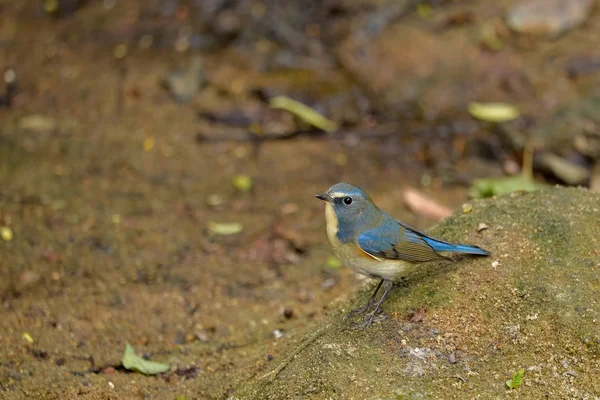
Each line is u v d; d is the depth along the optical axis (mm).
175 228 11734
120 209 12031
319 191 13023
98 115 14281
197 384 8469
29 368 8602
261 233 11883
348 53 15578
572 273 7730
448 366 7266
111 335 9391
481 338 7496
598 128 13812
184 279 10609
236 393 7816
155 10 16266
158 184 12789
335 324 8078
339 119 14664
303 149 14078
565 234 8086
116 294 10148
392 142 14227
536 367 7160
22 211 11641
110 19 16203
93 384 8391
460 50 15438
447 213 12359
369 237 7859
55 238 11109
